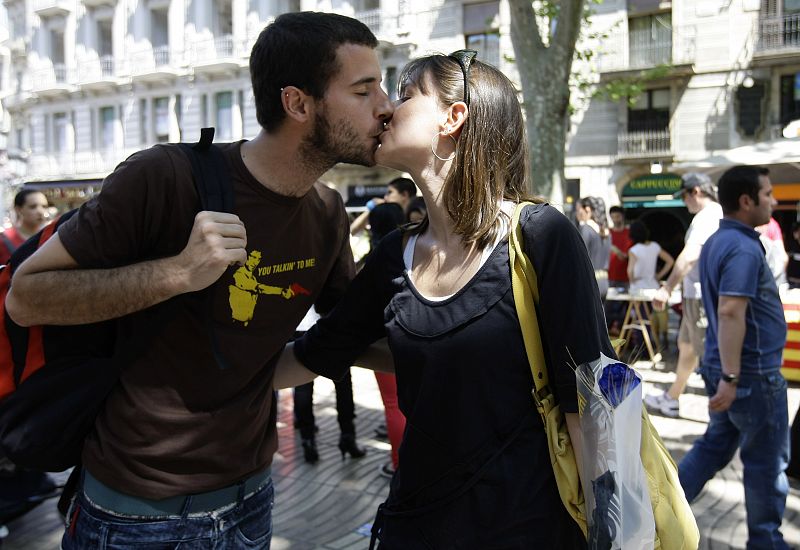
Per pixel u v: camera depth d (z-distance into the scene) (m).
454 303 1.49
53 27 27.19
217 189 1.58
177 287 1.46
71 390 1.63
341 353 1.87
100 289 1.47
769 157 8.63
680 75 18.30
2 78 32.84
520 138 1.60
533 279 1.45
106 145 26.42
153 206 1.54
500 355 1.45
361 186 21.45
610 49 18.92
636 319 8.48
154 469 1.64
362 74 1.59
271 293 1.74
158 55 24.86
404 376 1.57
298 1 22.58
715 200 5.57
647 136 18.86
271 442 1.92
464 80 1.54
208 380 1.66
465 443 1.46
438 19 20.44
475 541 1.45
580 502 1.44
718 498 3.98
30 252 1.78
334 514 3.84
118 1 25.39
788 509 3.77
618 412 1.36
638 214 19.97
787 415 3.10
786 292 6.92
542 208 1.48
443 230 1.60
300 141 1.63
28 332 1.66
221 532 1.74
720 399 3.07
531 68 7.67
